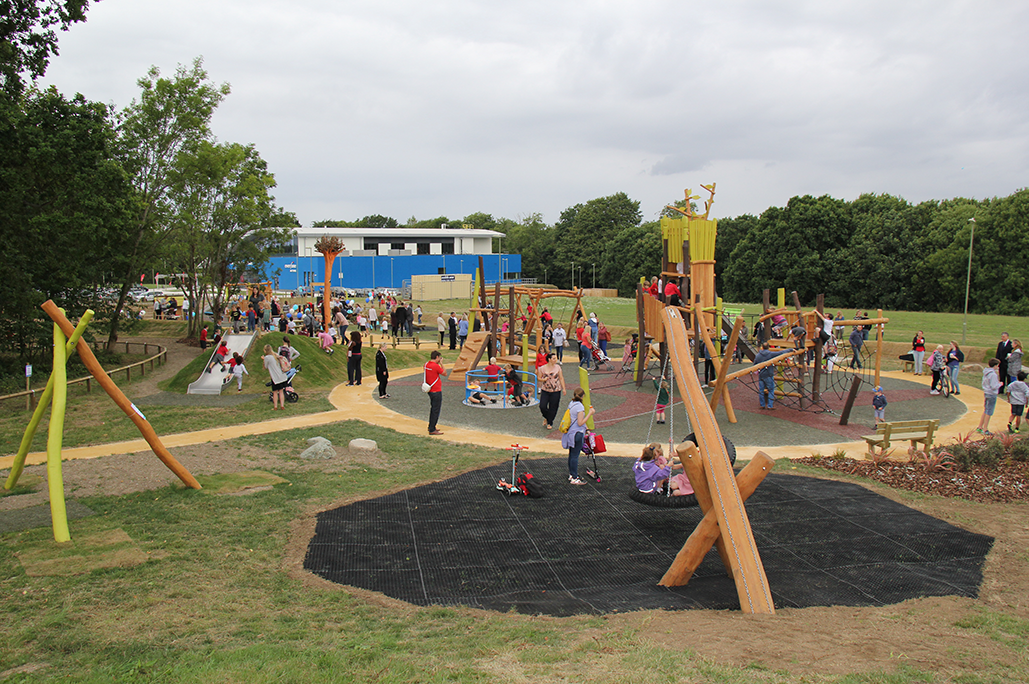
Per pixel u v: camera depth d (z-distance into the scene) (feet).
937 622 23.08
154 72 106.42
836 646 20.04
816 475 43.65
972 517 36.06
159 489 37.91
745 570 24.71
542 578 27.58
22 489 37.86
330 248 121.19
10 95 74.90
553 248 400.06
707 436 28.14
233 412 62.95
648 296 79.51
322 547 30.14
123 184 86.84
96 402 67.21
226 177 113.29
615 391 76.64
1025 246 207.21
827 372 89.10
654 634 21.09
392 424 58.34
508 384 70.59
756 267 267.18
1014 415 55.72
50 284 85.76
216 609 23.52
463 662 18.94
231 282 138.31
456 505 36.40
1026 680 17.79
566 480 41.29
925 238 240.32
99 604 23.66
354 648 20.08
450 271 314.96
